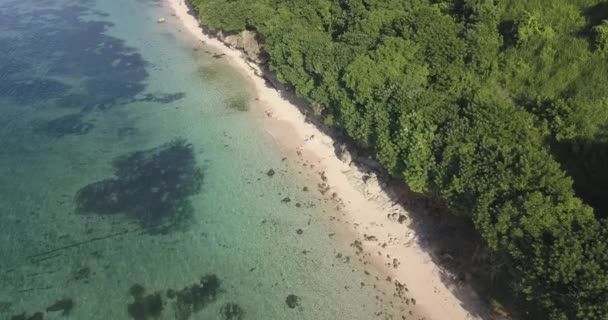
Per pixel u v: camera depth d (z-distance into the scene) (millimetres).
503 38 66875
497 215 46438
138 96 91250
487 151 51375
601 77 56625
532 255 43531
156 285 56156
